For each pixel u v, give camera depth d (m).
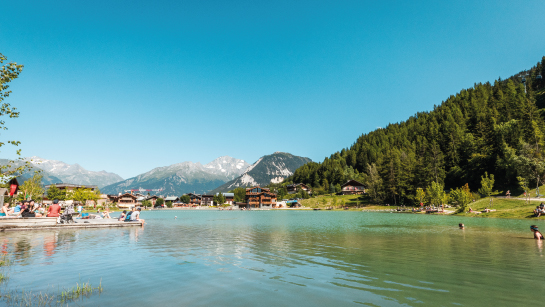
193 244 18.31
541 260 13.09
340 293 8.24
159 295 7.91
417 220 46.09
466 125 131.25
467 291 8.45
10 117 13.77
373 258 13.62
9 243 17.55
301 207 150.12
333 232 26.89
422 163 100.44
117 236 22.27
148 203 194.12
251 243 18.97
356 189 159.50
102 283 9.07
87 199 104.00
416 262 12.70
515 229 28.88
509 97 132.88
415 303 7.38
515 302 7.44
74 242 18.39
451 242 19.44
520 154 73.19
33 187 60.53
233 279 9.73
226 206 192.88
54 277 9.77
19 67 13.47
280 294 8.11
